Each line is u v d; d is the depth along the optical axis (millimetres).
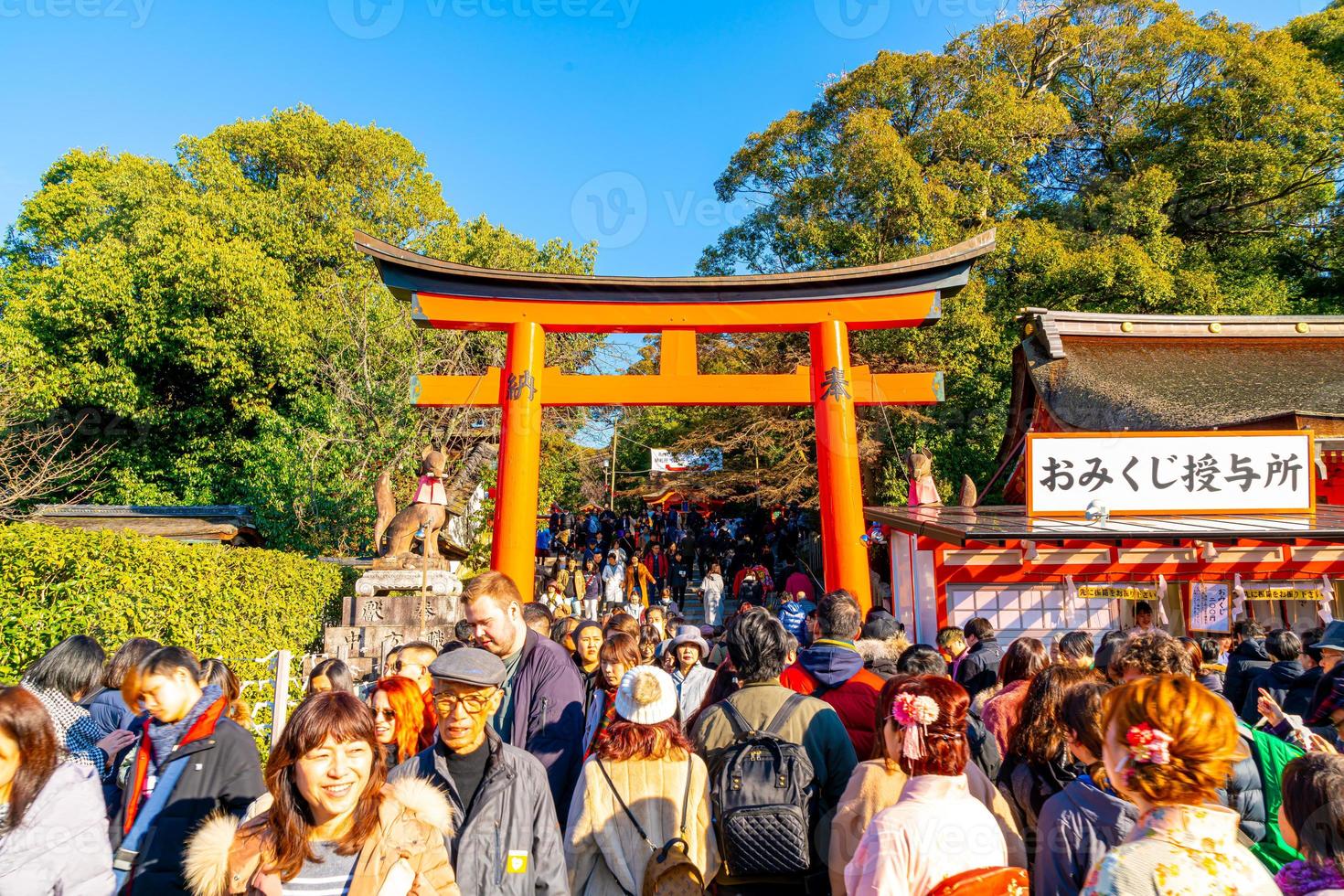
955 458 20188
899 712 2488
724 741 3230
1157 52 24266
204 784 3068
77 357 19828
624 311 11250
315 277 23859
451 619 10508
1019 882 2217
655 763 2918
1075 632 4680
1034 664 4004
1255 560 8914
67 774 2648
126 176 22656
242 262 20000
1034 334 15047
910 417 20625
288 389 21672
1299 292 26188
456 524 19219
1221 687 5117
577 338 23047
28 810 2516
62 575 6090
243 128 25125
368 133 25891
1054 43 25797
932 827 2311
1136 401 12484
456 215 28938
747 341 24031
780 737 3123
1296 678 4848
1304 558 8844
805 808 2951
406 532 10797
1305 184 23328
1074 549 9312
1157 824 2025
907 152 20531
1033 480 8227
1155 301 20422
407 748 3588
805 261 22719
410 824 2408
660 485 28188
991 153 21312
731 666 3793
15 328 19234
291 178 24234
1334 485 10992
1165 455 8156
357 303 20047
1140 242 22062
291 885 2285
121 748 3459
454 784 2748
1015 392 15727
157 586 6766
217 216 22172
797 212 22562
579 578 17203
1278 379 13016
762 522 24484
